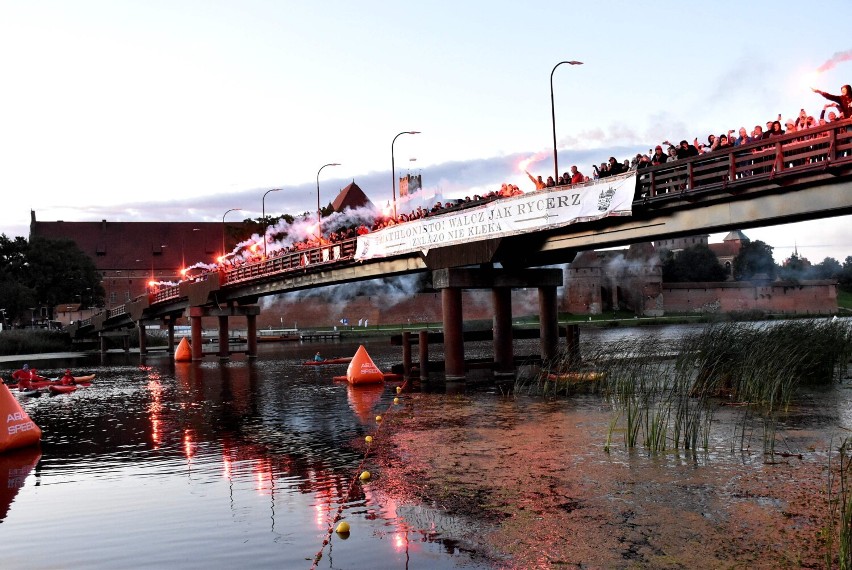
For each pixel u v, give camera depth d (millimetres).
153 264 196125
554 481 17469
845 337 39031
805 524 13680
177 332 146750
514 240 35062
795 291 162000
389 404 33156
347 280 53906
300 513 16141
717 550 12672
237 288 75125
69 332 128500
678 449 20062
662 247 181125
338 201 170875
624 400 28594
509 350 39906
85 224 198250
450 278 38375
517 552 13109
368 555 13328
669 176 26625
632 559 12492
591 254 160125
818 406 25828
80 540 15102
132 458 23547
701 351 30188
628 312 160000
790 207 23938
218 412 34219
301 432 26891
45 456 24547
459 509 15727
